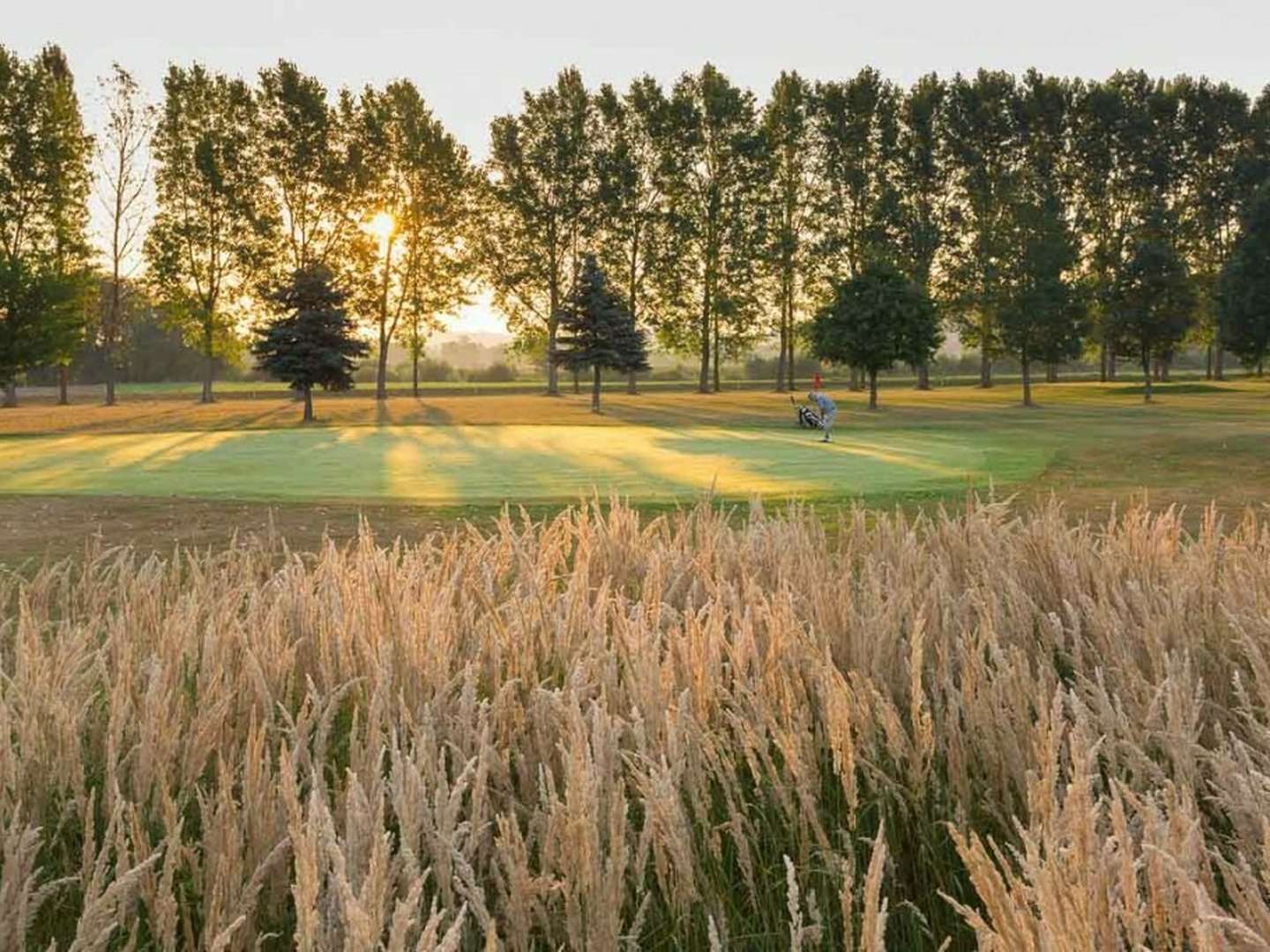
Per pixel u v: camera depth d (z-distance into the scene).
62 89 52.59
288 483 14.02
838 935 2.33
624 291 64.06
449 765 2.90
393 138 60.12
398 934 1.61
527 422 34.62
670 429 27.98
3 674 3.04
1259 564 4.18
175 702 2.93
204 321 57.00
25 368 45.97
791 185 67.50
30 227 52.09
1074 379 88.69
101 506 11.57
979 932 1.68
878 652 3.18
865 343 45.94
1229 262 58.56
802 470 15.40
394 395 71.62
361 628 3.44
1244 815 2.12
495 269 63.12
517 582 4.31
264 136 57.25
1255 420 32.56
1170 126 70.88
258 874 2.03
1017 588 3.83
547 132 63.62
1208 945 1.50
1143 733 2.57
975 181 67.69
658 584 4.03
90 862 2.23
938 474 14.73
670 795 2.15
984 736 2.65
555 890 2.09
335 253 58.59
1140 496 12.59
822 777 2.86
